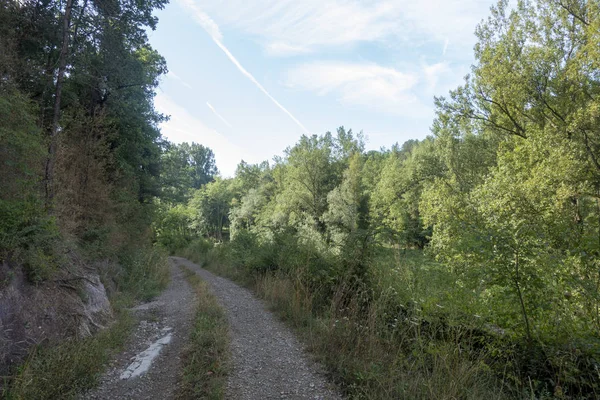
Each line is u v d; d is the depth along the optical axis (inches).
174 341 225.1
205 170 3914.9
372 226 283.0
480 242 170.1
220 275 634.2
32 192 252.4
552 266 153.3
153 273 542.9
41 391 142.4
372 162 1923.0
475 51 689.0
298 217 1395.2
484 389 144.9
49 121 379.6
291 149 1529.3
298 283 316.2
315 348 201.5
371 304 212.4
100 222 444.8
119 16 416.5
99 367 178.1
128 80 493.4
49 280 221.0
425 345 173.0
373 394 142.7
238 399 143.9
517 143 564.4
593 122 473.7
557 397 137.4
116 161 506.0
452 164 881.5
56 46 398.0
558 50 589.9
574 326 147.6
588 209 426.9
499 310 169.3
